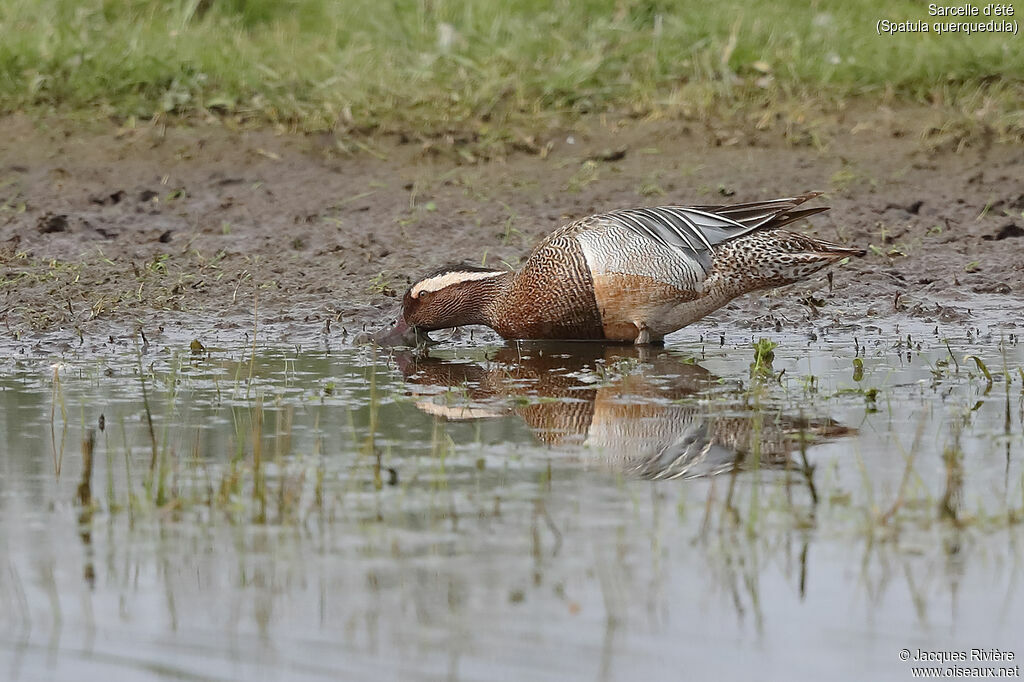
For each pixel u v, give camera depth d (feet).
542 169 56.90
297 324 42.39
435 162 57.26
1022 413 31.07
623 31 66.54
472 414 31.94
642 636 20.03
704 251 38.50
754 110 61.41
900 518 24.18
